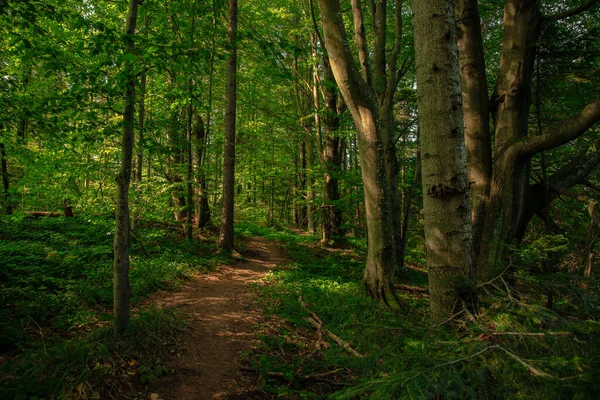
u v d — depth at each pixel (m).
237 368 3.99
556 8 7.67
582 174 6.04
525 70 5.58
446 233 3.05
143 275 6.95
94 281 6.03
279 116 14.45
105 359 3.43
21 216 9.27
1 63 9.50
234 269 9.84
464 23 5.75
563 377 1.24
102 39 3.51
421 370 1.46
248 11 12.88
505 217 5.25
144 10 4.16
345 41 6.76
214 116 15.84
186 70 4.15
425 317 3.21
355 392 1.44
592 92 6.82
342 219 15.57
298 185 25.06
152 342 3.98
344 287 7.89
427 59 3.07
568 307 2.33
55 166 8.20
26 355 3.27
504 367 1.40
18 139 5.65
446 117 3.03
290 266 10.59
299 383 3.72
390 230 7.20
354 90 6.93
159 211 11.04
